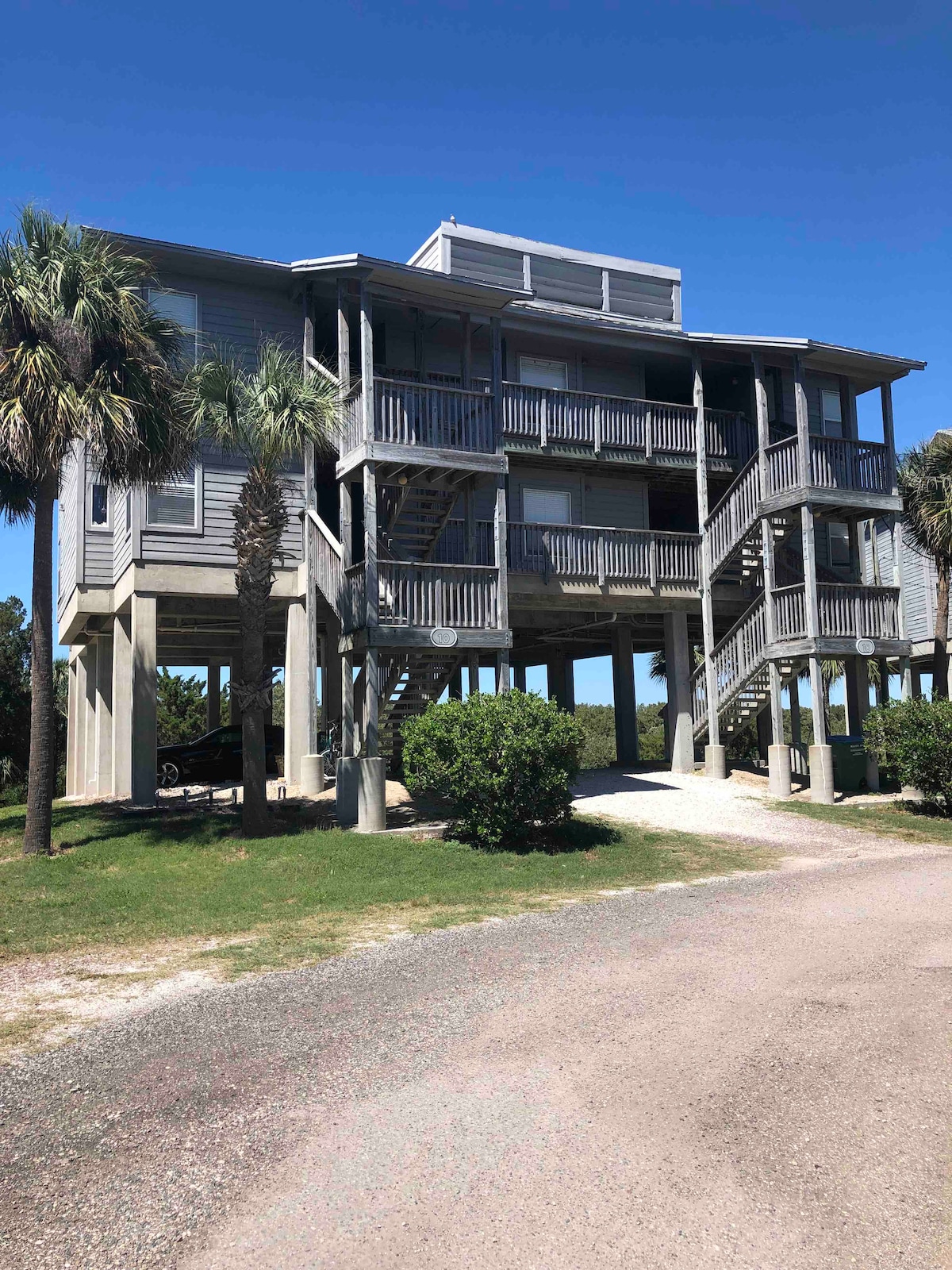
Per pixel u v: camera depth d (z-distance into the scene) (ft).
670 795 61.82
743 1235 11.95
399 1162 13.85
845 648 63.77
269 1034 19.66
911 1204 12.73
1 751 118.21
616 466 71.05
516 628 72.79
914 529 70.74
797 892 35.40
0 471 47.78
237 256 56.03
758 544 69.62
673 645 71.72
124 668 62.49
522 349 71.92
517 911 32.55
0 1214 12.54
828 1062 17.83
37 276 41.98
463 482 57.16
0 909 33.30
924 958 25.36
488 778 43.80
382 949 27.22
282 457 48.03
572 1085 16.75
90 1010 21.89
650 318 82.53
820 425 80.69
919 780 58.70
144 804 56.03
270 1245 11.75
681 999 21.79
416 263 79.71
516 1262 11.35
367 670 49.57
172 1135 14.84
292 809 53.11
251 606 47.24
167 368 46.96
